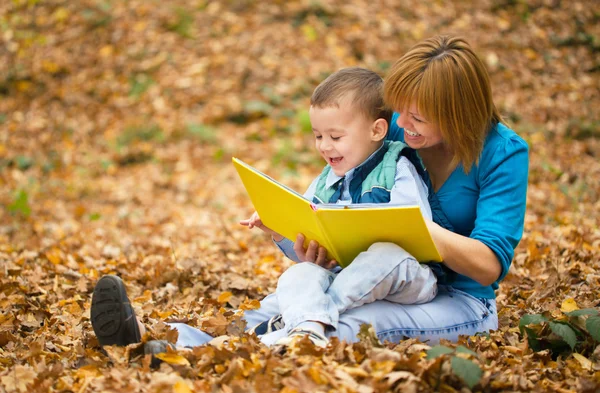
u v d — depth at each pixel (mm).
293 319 3473
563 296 4828
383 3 15445
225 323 3977
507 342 3912
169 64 14336
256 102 13477
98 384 3254
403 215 3301
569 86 13305
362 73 3963
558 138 11812
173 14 15227
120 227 9586
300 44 14523
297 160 12266
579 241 6680
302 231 3756
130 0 15625
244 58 14312
